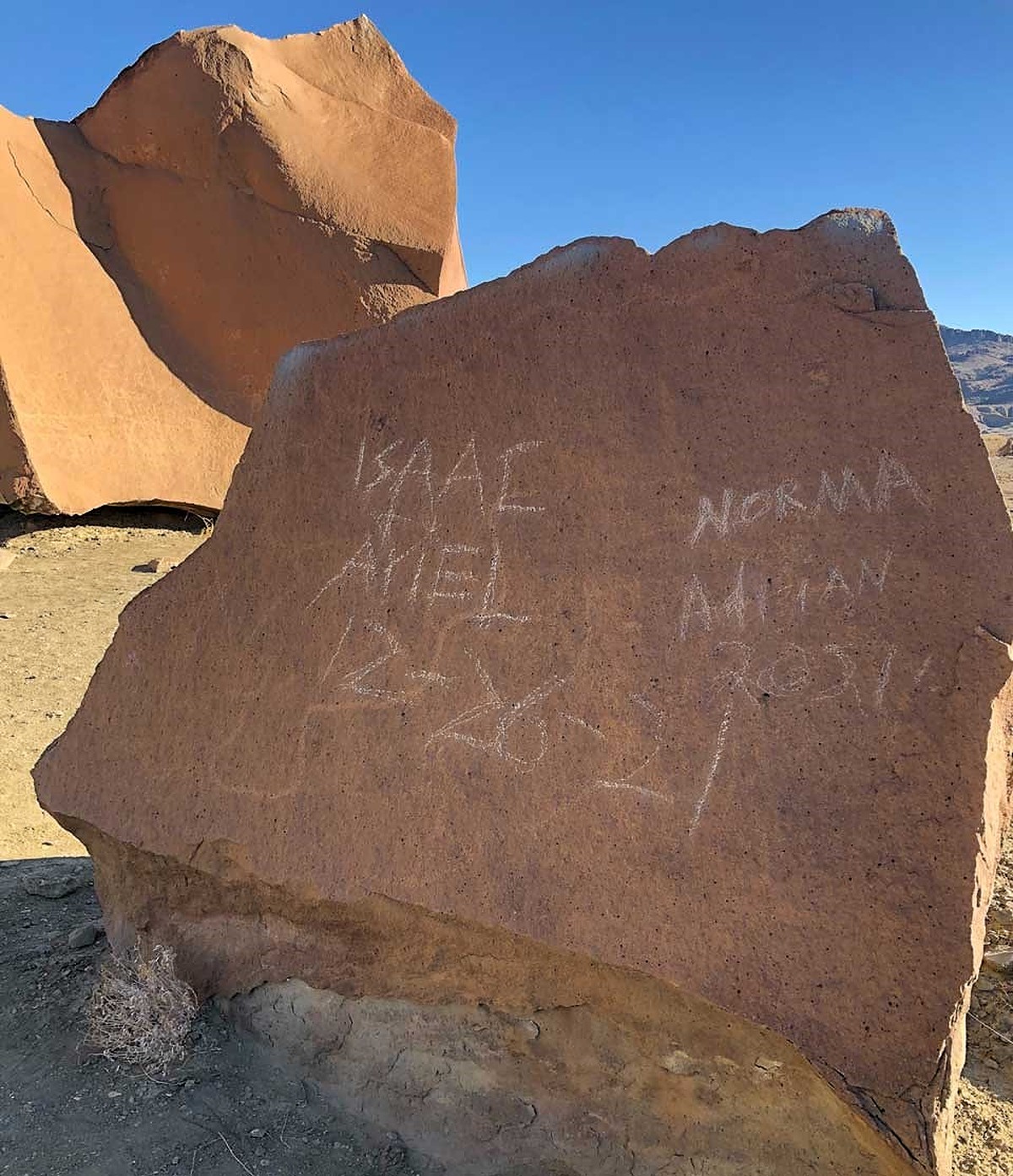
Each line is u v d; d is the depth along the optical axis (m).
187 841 3.32
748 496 2.79
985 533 2.55
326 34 13.62
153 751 3.48
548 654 2.91
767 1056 2.53
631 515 2.91
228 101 12.16
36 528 11.20
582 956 2.66
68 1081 3.18
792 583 2.69
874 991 2.38
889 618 2.58
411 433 3.29
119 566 10.34
